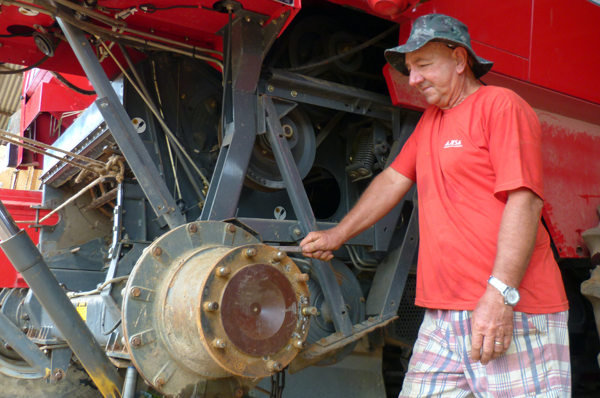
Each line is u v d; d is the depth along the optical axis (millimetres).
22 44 2686
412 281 2906
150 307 1507
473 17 2410
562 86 2822
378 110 2393
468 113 1580
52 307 1524
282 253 1585
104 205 3719
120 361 1857
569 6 2861
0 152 6203
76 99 3740
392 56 1832
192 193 2402
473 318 1358
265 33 1969
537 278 1496
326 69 2338
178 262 1558
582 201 2977
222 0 1867
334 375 2725
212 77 2561
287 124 2188
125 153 1841
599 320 2553
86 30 1945
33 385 2975
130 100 2352
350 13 2547
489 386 1466
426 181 1678
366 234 2307
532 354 1454
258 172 2217
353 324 2326
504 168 1426
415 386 1649
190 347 1437
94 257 3473
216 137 2551
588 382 3521
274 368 1500
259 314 1483
